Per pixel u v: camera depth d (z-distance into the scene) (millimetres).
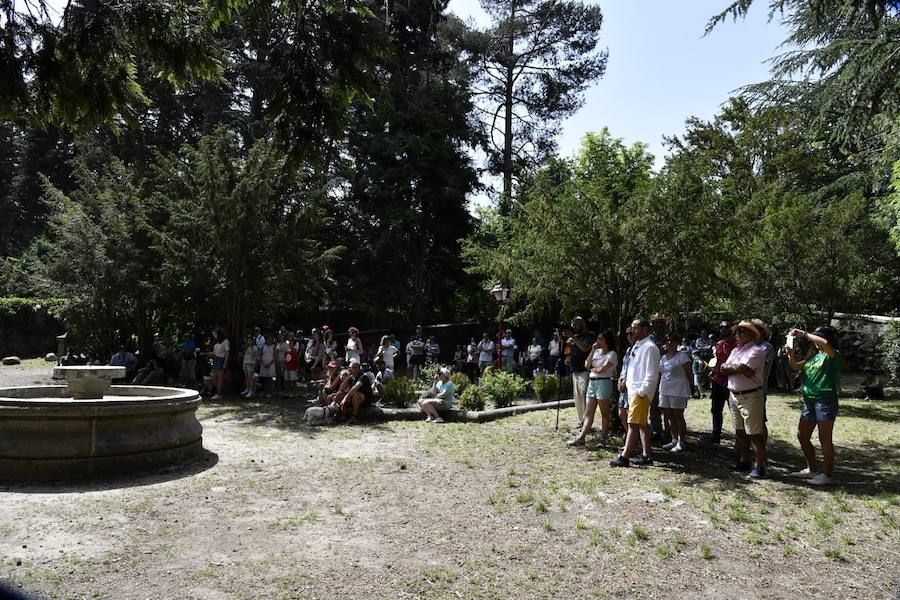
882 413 12320
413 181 27766
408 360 20859
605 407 8789
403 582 4219
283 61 5410
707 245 9117
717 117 24172
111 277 16719
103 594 3953
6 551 4691
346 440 9523
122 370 8680
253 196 15703
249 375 15422
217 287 15922
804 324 13844
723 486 6746
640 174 21172
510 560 4637
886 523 5516
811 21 15977
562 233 9461
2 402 6840
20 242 32719
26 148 31406
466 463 7855
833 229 13719
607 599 4012
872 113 12188
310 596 3990
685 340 15672
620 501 6172
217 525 5391
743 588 4188
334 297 26453
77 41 4938
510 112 34656
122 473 7094
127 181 17812
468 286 30656
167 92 23125
